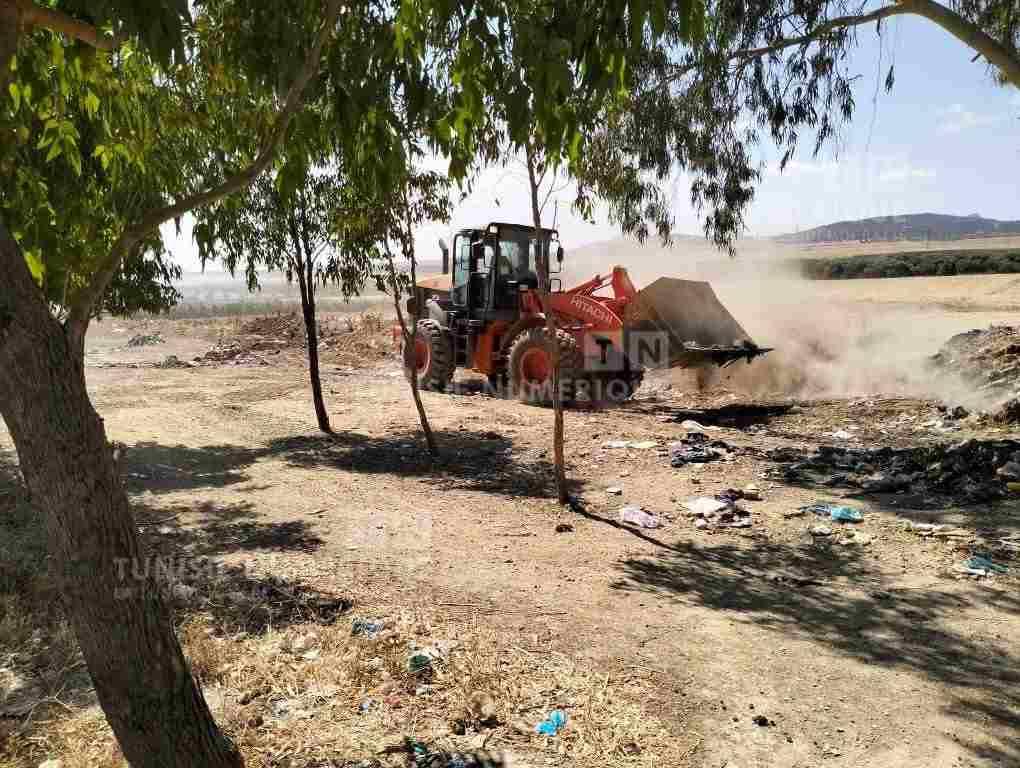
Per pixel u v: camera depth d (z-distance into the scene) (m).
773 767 3.16
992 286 27.95
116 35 1.96
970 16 8.63
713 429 10.81
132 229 2.20
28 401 1.96
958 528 6.37
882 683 3.90
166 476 8.24
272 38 2.55
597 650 4.22
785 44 8.83
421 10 2.64
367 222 8.77
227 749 2.38
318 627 4.41
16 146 2.95
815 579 5.38
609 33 2.14
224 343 24.45
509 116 2.10
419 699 3.62
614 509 7.14
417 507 7.17
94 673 2.15
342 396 14.21
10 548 5.52
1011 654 4.23
